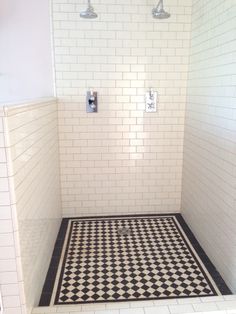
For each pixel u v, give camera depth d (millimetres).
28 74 2719
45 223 2096
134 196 3039
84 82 2740
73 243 2525
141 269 2162
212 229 2230
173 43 2723
